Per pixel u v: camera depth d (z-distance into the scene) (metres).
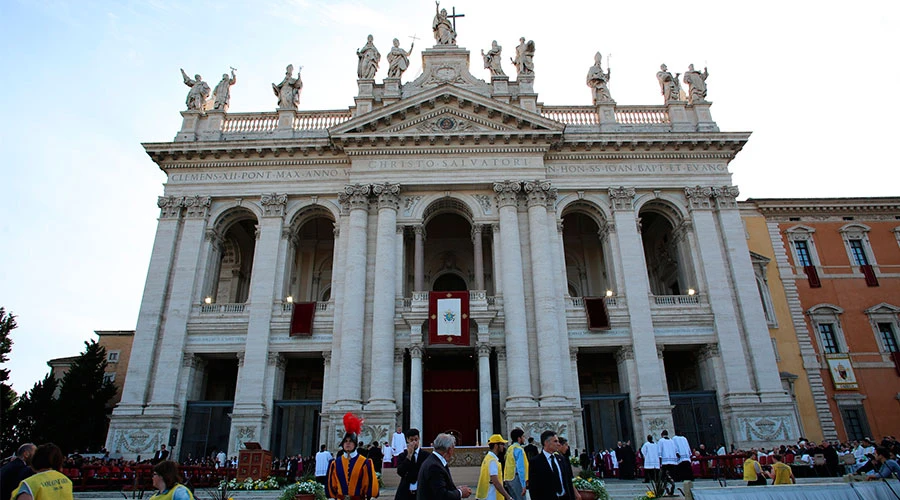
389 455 24.12
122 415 28.34
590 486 15.11
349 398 27.75
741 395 28.84
